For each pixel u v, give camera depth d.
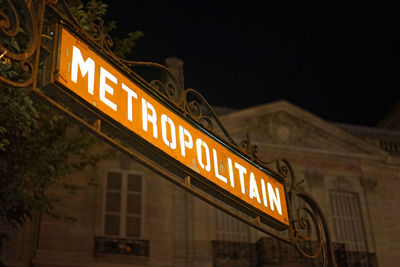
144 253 23.20
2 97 10.17
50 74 3.40
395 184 28.75
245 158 5.10
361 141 28.64
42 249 21.66
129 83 4.01
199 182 4.42
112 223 23.41
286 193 5.52
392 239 27.08
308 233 5.59
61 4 3.67
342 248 25.56
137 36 14.88
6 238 19.56
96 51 3.80
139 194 24.34
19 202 13.11
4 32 3.24
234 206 4.82
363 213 27.25
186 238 24.23
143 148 4.00
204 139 4.64
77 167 14.73
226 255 24.14
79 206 23.00
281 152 27.31
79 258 22.11
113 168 24.33
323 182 27.36
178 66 27.11
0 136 11.68
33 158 12.88
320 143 28.25
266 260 24.14
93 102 3.62
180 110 4.48
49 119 12.83
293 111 28.11
